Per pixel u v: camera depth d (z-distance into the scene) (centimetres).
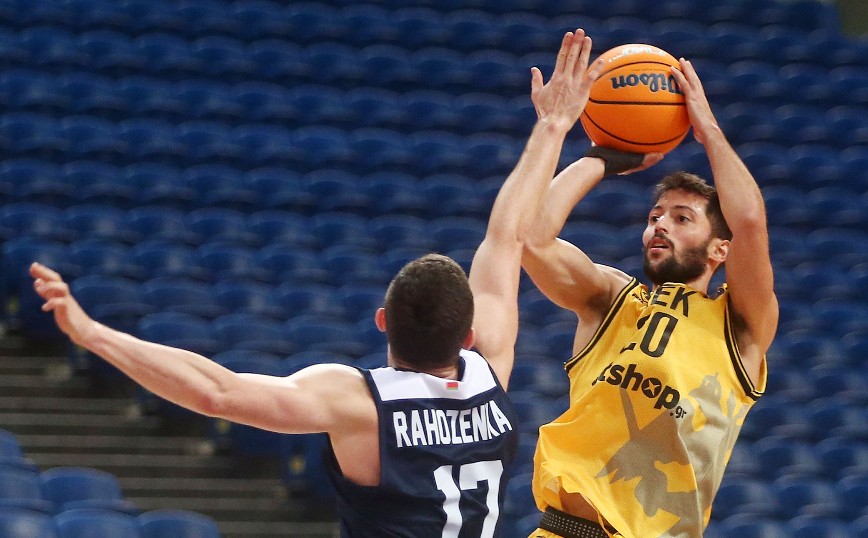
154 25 2444
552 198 635
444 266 465
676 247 635
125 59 2270
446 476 447
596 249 1916
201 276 1689
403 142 2222
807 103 2580
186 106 2217
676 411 584
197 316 1582
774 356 1736
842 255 2064
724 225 640
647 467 583
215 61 2381
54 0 2456
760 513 1360
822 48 2797
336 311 1667
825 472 1491
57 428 1421
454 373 471
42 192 1802
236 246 1816
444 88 2448
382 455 438
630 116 631
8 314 1575
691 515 575
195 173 1958
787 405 1602
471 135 2306
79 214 1756
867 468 1501
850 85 2647
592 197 2064
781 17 2933
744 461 1470
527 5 2822
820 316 1877
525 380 1537
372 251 1878
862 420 1611
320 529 1342
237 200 1916
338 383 441
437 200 2047
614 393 596
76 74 2238
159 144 2036
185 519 1113
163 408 1454
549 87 555
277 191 1992
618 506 578
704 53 2695
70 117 2103
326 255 1794
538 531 605
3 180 1831
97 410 1463
